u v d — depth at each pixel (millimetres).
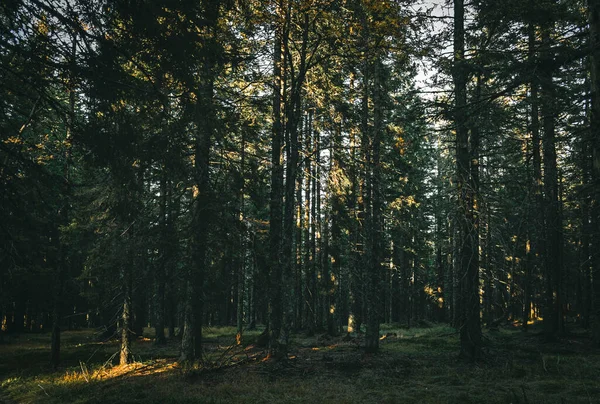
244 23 12203
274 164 15156
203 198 12430
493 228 12078
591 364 12188
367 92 17766
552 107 10062
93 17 5395
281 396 9883
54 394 11297
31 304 23234
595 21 7672
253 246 14094
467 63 9805
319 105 15906
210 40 6465
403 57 12789
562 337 17859
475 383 10547
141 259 14039
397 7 11664
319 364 13898
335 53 14406
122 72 5676
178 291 13469
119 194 7570
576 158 12555
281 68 15742
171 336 24719
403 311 39688
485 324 25969
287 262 14578
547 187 13281
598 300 7988
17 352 19094
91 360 16766
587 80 10789
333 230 21141
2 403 11172
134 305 17109
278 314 14227
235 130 11148
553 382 10070
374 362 13891
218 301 13977
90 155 6035
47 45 5273
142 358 16266
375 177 16750
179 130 6832
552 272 17969
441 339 19734
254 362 14016
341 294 28625
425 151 28141
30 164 5656
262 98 15617
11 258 6379
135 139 6039
